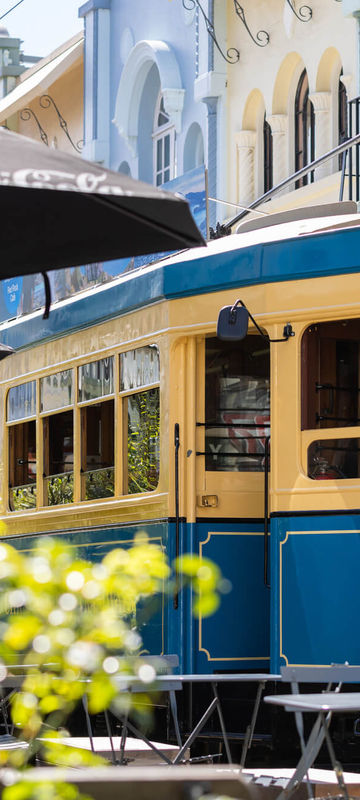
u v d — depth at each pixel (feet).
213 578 10.36
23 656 10.18
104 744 24.91
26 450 36.96
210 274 27.84
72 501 33.42
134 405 30.27
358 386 25.72
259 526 28.55
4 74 87.76
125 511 30.19
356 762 25.04
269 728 26.50
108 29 75.10
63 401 34.22
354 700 18.10
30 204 16.44
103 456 31.76
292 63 59.77
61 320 34.24
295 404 26.32
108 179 14.84
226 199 64.54
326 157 41.88
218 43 64.13
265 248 26.86
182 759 23.56
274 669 25.91
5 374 38.34
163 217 15.33
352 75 54.60
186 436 28.43
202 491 28.32
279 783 21.30
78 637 9.78
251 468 28.76
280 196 60.59
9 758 10.60
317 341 26.30
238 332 25.95
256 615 28.14
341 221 27.53
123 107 72.69
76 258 17.56
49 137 82.79
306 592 25.67
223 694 27.37
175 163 69.31
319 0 56.95
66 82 79.92
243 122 63.31
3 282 41.96
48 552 10.09
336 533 25.43
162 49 68.44
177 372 28.60
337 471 25.76
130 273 31.65
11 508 37.65
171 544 28.12
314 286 26.20
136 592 10.02
